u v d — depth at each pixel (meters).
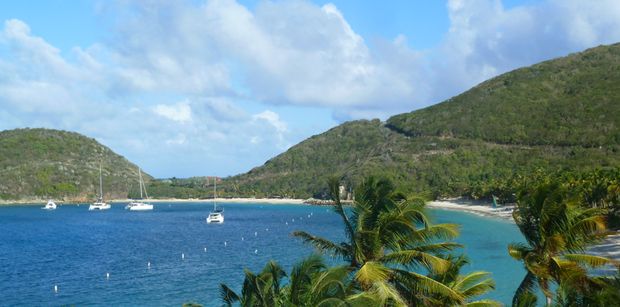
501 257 75.75
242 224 154.25
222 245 100.31
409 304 23.62
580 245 29.69
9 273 71.25
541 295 39.72
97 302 54.03
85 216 199.88
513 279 59.19
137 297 55.75
